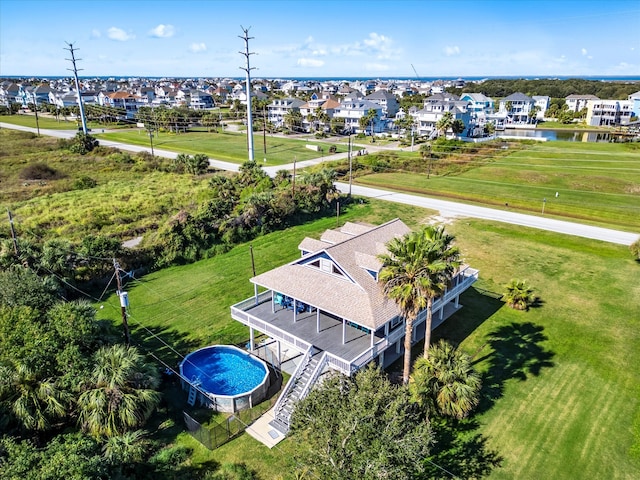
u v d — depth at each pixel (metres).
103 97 186.12
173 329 33.75
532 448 22.66
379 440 17.11
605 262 44.91
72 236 51.03
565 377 28.06
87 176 81.75
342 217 60.00
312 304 28.11
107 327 27.59
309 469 17.23
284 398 25.52
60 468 17.02
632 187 72.75
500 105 168.25
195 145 115.06
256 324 29.94
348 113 141.75
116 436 21.44
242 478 20.80
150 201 65.31
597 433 23.58
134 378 23.17
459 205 64.81
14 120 157.38
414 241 22.50
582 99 186.12
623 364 29.22
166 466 21.48
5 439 19.31
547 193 70.44
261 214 54.22
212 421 24.64
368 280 28.80
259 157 99.69
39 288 29.16
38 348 22.98
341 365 25.19
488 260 45.75
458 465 21.62
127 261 43.00
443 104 132.88
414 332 31.94
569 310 36.00
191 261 46.44
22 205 64.25
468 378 24.02
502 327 33.75
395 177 83.31
